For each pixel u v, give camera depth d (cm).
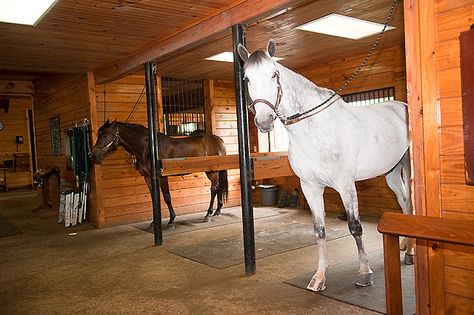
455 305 176
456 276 175
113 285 304
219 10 318
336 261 330
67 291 296
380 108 311
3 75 666
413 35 181
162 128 623
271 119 240
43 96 740
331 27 395
